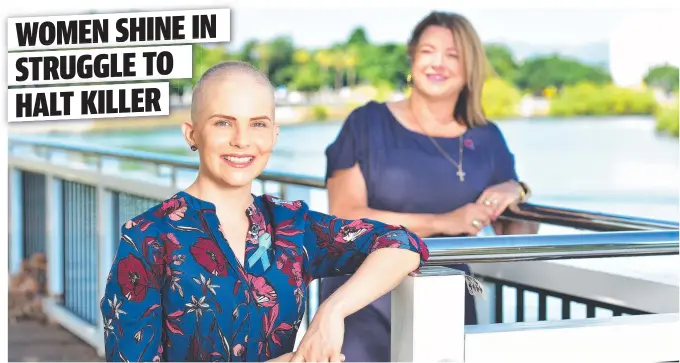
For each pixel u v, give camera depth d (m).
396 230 1.62
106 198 4.31
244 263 1.55
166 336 1.53
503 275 2.61
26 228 5.46
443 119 3.16
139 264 1.49
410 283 1.60
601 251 1.73
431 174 3.13
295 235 1.61
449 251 1.66
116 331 1.50
